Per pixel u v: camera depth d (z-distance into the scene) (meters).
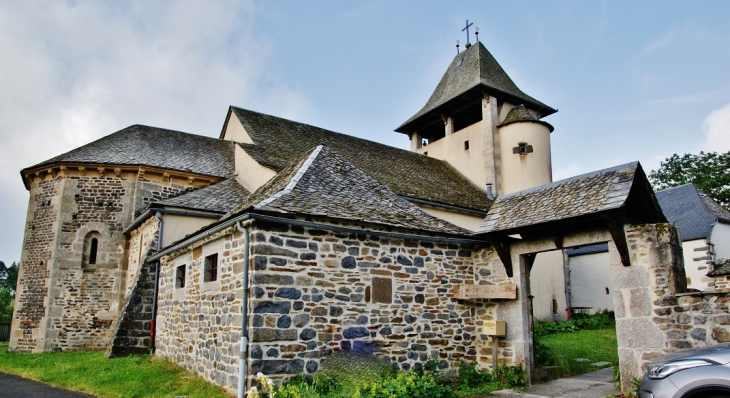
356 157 17.95
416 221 8.91
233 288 7.35
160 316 11.23
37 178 15.90
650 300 6.87
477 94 21.19
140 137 17.16
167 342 10.39
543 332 15.95
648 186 7.57
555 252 19.55
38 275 15.01
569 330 16.53
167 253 10.82
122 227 15.22
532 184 19.64
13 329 15.04
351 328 7.55
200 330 8.55
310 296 7.26
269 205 7.21
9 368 10.90
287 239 7.22
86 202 15.22
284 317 6.96
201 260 8.89
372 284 7.92
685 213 19.31
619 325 7.18
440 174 20.08
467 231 9.52
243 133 17.38
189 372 8.73
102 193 15.32
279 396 6.25
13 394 7.86
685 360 4.70
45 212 15.44
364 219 7.91
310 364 7.05
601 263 22.30
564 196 8.10
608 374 9.41
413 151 23.55
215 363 7.68
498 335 8.56
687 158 30.95
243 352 6.69
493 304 8.92
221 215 13.02
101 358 11.30
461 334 8.84
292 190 8.16
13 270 49.94
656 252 6.90
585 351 12.11
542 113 22.83
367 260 7.95
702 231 17.95
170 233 12.45
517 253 8.70
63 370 9.81
